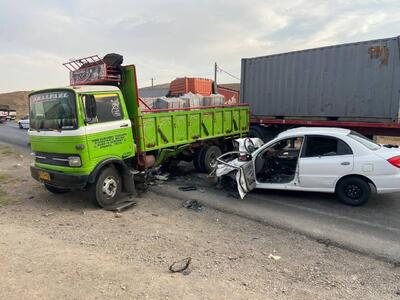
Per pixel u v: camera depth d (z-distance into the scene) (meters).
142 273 3.94
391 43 10.12
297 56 12.68
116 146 6.92
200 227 5.62
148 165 7.93
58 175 6.43
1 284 3.63
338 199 7.04
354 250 4.72
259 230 5.48
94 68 7.53
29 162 12.28
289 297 3.52
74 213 6.37
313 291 3.65
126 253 4.54
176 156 9.43
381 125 10.45
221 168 7.50
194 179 9.12
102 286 3.61
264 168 7.57
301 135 6.94
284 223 5.78
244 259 4.42
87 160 6.28
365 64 10.81
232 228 5.57
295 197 7.29
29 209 6.64
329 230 5.45
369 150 6.42
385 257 4.51
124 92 7.63
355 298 3.54
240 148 9.12
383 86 10.47
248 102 14.77
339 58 11.45
